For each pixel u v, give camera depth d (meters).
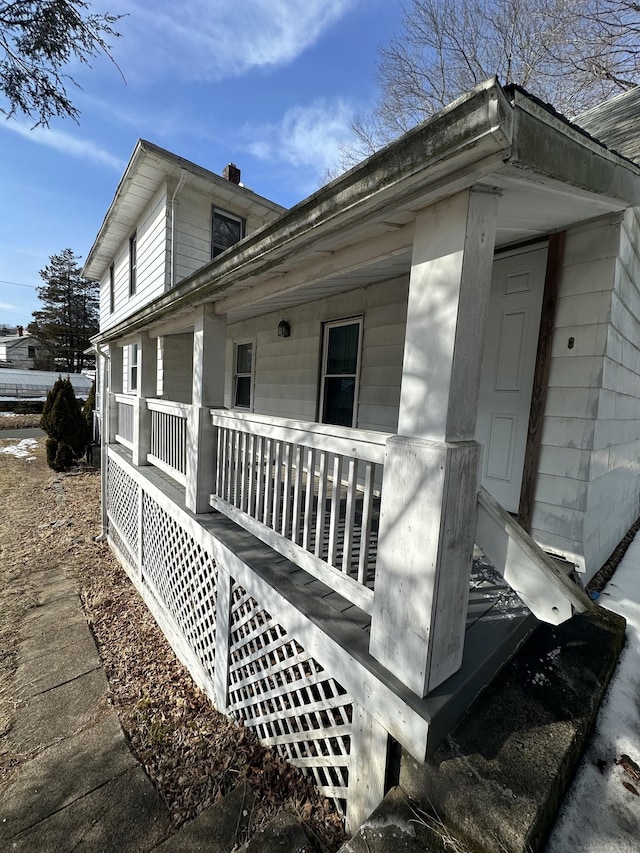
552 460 2.50
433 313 1.30
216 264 2.42
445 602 1.32
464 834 1.20
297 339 4.93
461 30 10.60
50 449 11.05
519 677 1.68
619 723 1.64
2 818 2.04
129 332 4.95
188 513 3.17
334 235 1.65
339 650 1.62
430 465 1.28
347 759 1.75
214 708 2.85
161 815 2.04
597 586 2.71
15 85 2.94
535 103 1.00
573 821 1.27
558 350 2.46
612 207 1.80
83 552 5.95
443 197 1.26
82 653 3.57
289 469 2.13
